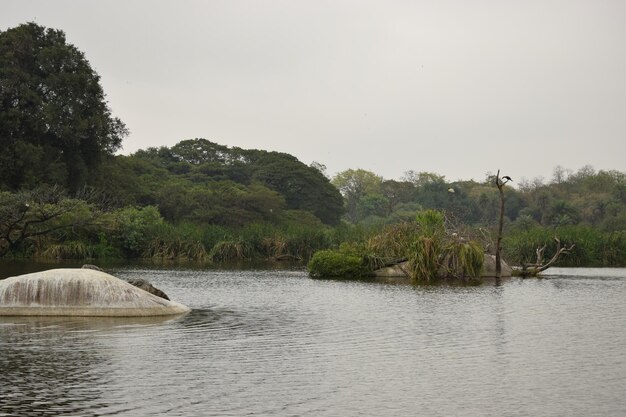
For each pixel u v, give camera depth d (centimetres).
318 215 13100
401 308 3297
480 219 14862
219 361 2017
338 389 1702
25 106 7500
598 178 16575
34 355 2086
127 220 7575
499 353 2153
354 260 5494
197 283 4706
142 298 2967
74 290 2909
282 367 1942
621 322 2822
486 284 4803
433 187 16300
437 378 1817
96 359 2033
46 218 6291
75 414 1476
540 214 14738
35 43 7788
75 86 7750
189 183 11269
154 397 1616
